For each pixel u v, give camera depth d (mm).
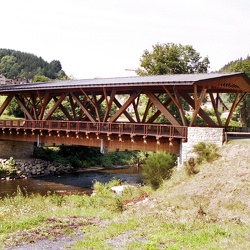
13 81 150000
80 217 15523
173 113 50312
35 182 33281
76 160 43344
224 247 10609
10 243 11555
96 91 32656
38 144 34406
